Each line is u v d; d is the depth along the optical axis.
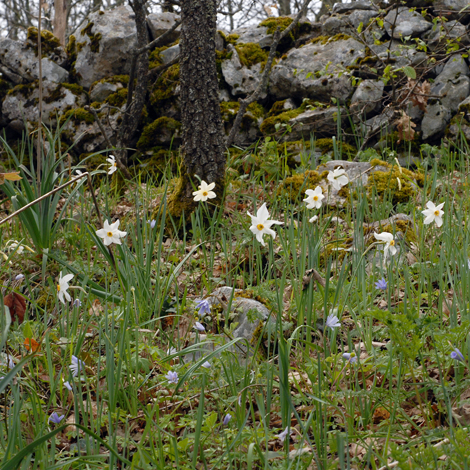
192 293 3.33
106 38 6.34
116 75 6.41
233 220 4.28
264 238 3.55
